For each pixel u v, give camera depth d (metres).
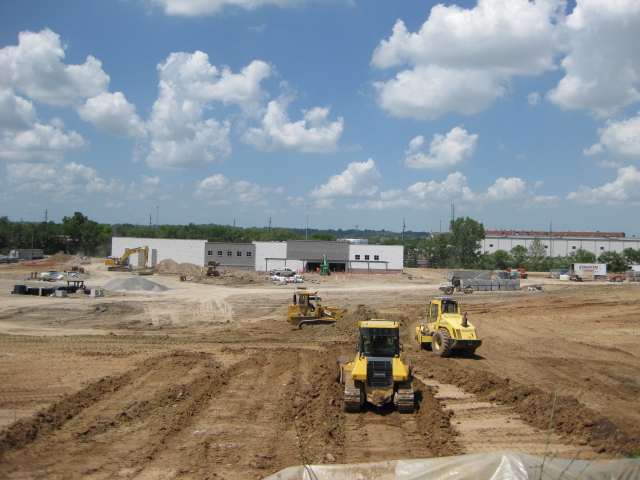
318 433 12.77
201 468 10.73
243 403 15.39
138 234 150.38
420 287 69.38
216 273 71.75
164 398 15.70
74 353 22.41
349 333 29.55
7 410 14.31
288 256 86.94
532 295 58.97
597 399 15.98
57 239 131.88
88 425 13.30
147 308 40.78
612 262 116.19
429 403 15.31
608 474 7.98
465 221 125.38
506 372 20.02
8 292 47.03
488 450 11.79
